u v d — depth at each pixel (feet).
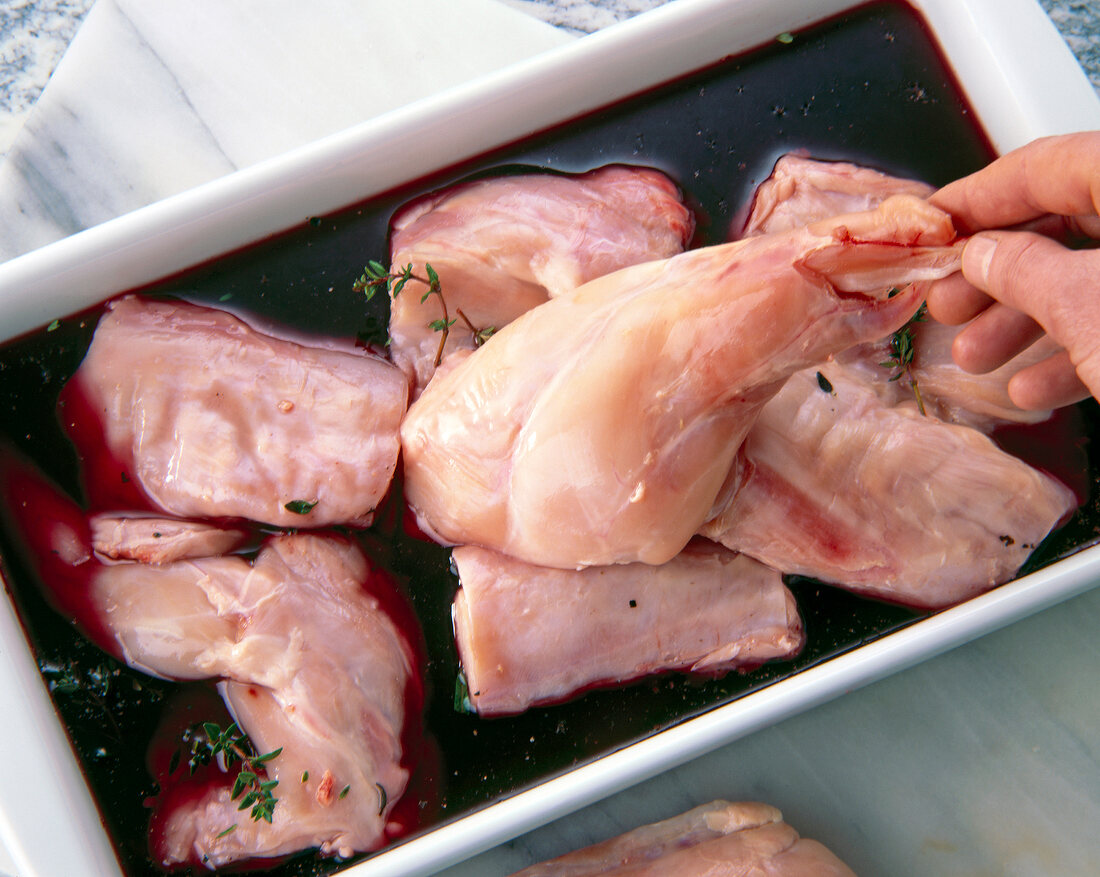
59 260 2.01
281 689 1.99
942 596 2.05
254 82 2.31
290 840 1.98
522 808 1.95
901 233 1.75
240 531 2.06
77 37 2.30
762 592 2.04
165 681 2.03
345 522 2.06
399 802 2.04
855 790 2.19
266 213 2.07
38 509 2.05
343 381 2.06
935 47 2.14
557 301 1.94
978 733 2.20
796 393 2.02
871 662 1.97
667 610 2.02
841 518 2.01
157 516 2.06
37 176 2.29
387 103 2.31
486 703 2.03
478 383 1.94
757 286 1.80
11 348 2.08
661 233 2.11
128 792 2.01
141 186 2.30
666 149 2.15
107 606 2.02
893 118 2.15
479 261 2.08
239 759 2.01
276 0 2.31
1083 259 1.72
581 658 2.02
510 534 1.97
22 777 1.96
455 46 2.31
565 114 2.11
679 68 2.12
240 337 2.07
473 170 2.13
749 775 2.19
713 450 1.89
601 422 1.87
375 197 2.11
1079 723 2.20
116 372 2.05
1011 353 1.92
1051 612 2.22
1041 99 2.08
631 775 1.96
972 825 2.18
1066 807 2.18
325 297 2.11
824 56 2.15
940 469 2.01
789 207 2.13
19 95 2.38
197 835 1.99
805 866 2.06
